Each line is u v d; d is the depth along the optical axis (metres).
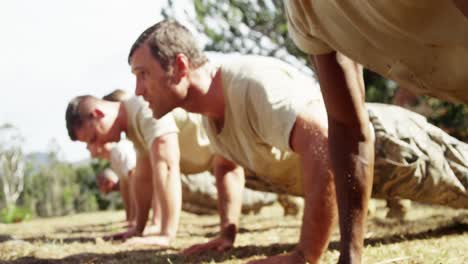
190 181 7.09
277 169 3.38
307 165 2.66
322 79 2.15
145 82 3.39
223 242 3.84
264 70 3.00
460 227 4.16
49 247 4.39
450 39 1.60
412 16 1.55
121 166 6.55
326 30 1.80
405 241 3.68
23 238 5.39
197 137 4.95
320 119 2.72
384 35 1.66
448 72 1.74
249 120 3.08
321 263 2.94
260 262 2.63
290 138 2.79
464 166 3.71
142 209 5.12
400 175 3.65
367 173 2.21
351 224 2.20
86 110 4.99
